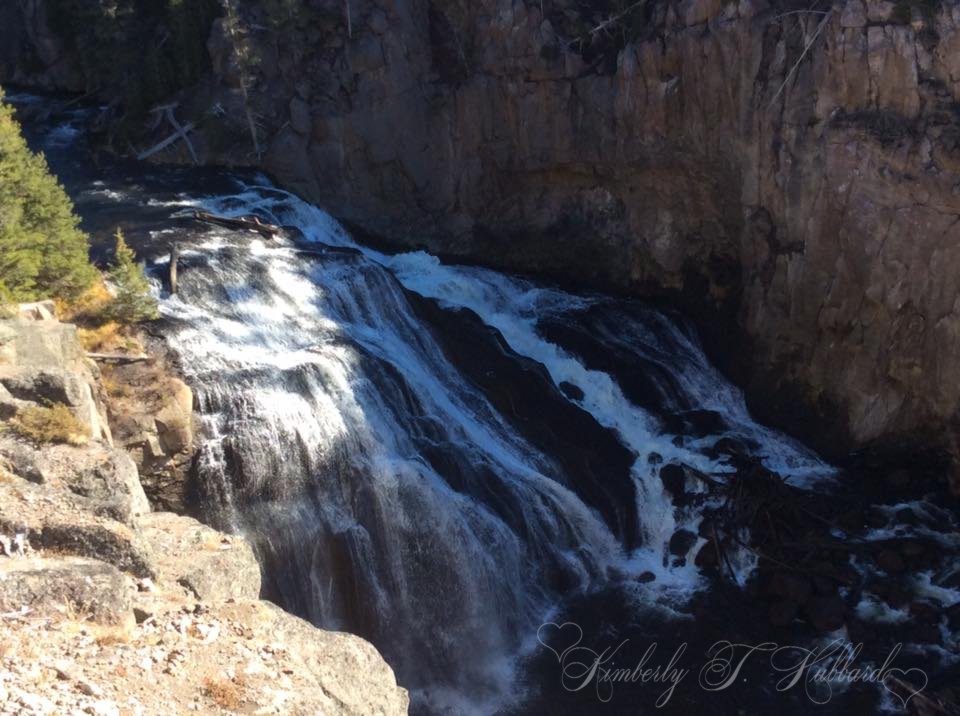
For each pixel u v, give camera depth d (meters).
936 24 29.59
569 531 28.09
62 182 37.38
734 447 31.80
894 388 31.27
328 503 25.42
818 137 31.39
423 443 27.67
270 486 24.80
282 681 14.26
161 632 14.69
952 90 29.58
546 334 35.03
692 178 35.78
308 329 29.41
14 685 12.77
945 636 26.12
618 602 27.36
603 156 37.44
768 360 33.97
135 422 24.06
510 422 30.59
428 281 36.53
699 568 28.41
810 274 32.31
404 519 25.61
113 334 26.16
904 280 30.28
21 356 21.39
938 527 29.39
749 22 32.78
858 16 30.34
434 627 25.36
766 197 33.31
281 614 15.98
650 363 34.59
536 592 27.16
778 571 27.59
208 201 36.22
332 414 26.38
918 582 27.52
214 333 27.66
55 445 18.34
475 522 26.44
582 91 37.38
